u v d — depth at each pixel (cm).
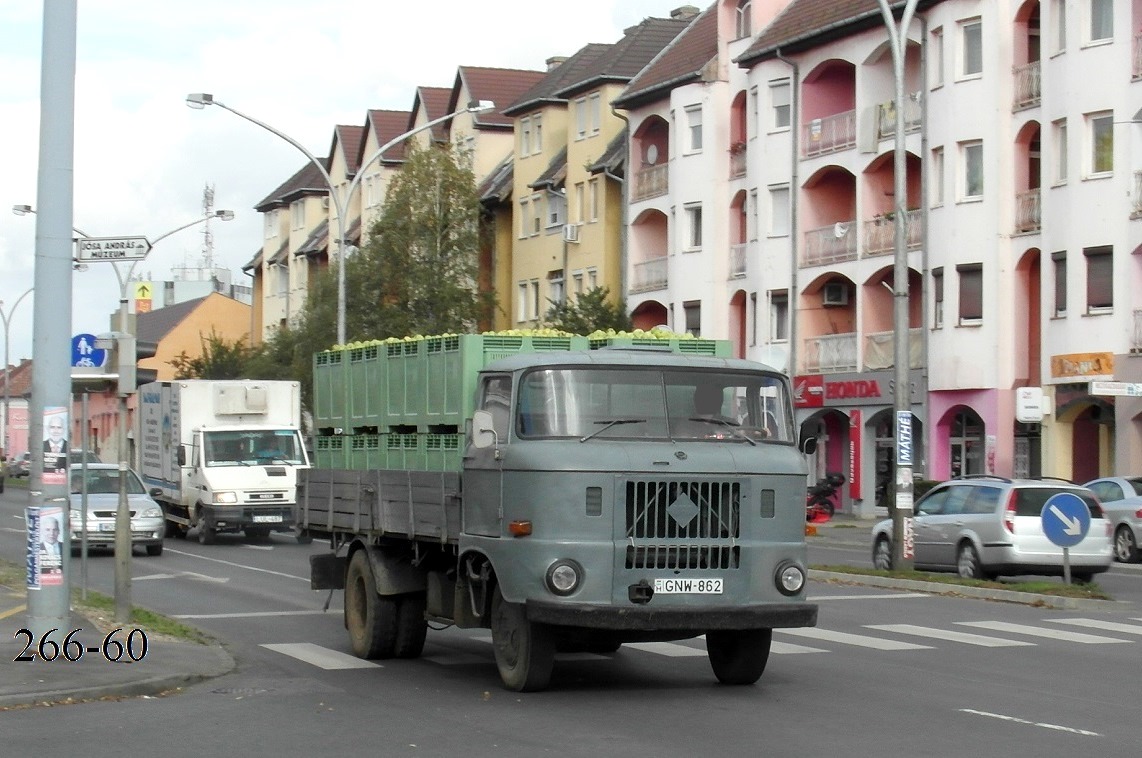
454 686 1343
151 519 3200
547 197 6788
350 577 1586
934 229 4547
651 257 6159
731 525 1233
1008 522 2470
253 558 3191
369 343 1595
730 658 1333
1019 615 2022
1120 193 3950
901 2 4656
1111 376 3928
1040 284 4284
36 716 1178
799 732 1098
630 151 6166
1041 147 4194
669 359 1291
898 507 2569
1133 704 1235
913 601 2234
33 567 1474
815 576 2670
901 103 2581
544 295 6769
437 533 1362
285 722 1151
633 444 1241
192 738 1084
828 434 5262
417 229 6344
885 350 4819
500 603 1298
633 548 1209
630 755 1010
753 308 5400
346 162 8906
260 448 3728
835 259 5038
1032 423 4325
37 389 1471
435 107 7894
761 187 5350
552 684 1350
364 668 1474
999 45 4366
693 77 5694
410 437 1459
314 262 9294
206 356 8112
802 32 5150
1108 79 3978
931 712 1192
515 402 1262
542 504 1212
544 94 6806
